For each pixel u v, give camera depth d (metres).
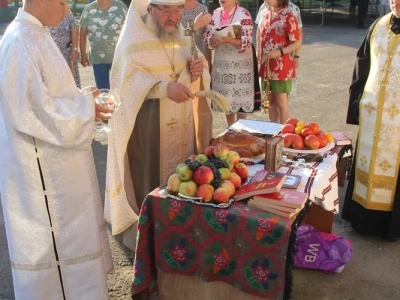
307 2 23.39
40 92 2.13
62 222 2.40
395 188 3.48
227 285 2.56
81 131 2.25
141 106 3.25
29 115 2.16
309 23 17.69
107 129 3.09
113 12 6.03
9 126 2.24
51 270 2.45
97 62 6.14
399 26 3.26
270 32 4.82
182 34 3.25
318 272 3.26
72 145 2.25
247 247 2.35
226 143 3.02
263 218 2.28
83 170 2.42
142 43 3.05
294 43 4.79
